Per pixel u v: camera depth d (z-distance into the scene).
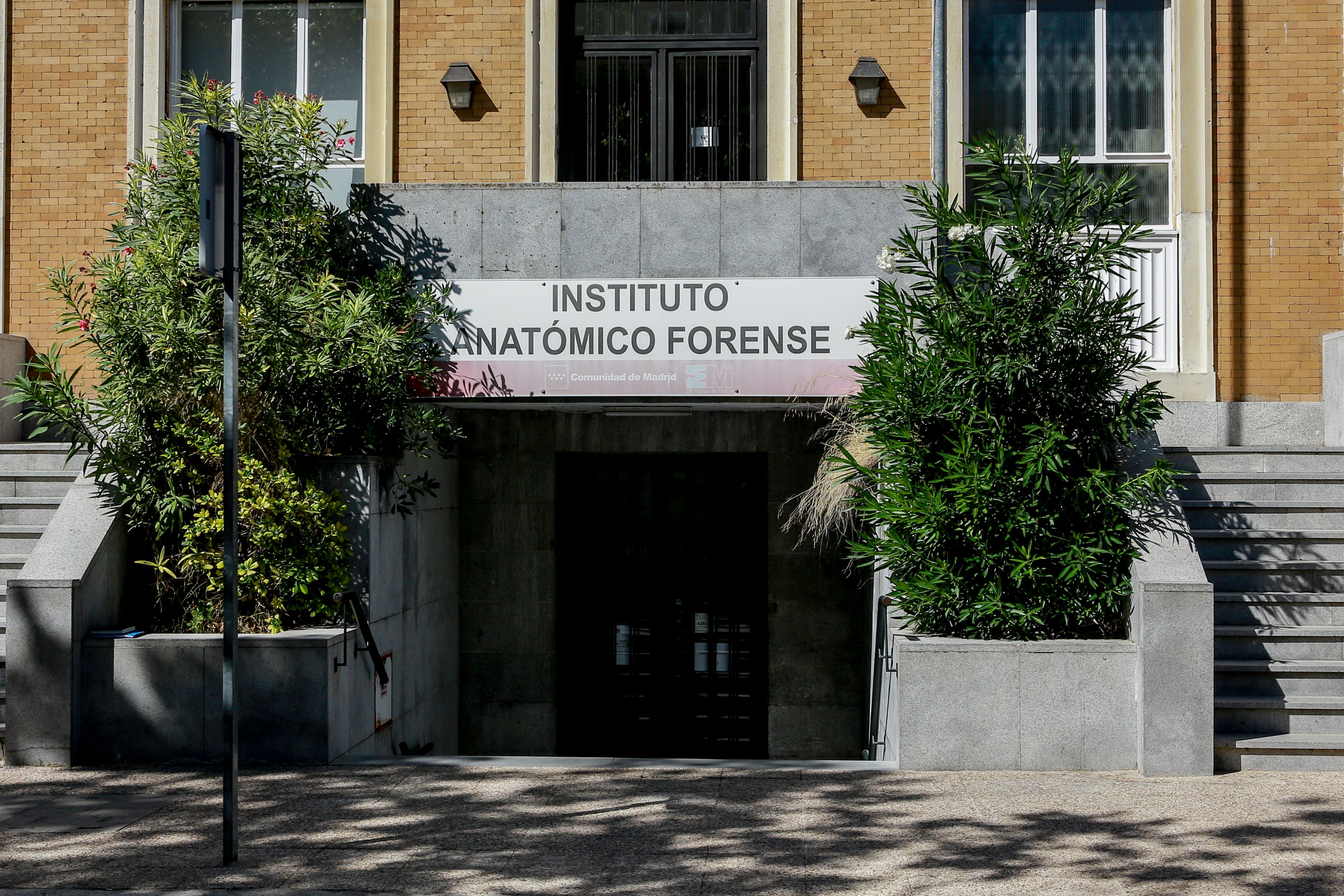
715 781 7.58
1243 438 12.07
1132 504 8.08
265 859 6.04
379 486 9.28
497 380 9.98
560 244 10.04
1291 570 8.76
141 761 8.07
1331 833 6.35
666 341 9.95
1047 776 7.62
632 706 12.63
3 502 9.77
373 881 5.71
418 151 12.43
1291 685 8.09
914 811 6.84
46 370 9.42
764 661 12.45
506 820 6.72
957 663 7.82
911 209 9.92
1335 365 11.45
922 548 8.25
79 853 6.14
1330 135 12.14
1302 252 12.16
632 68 12.69
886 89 12.23
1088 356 8.12
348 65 12.98
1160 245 12.29
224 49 13.00
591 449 12.40
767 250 9.97
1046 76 12.62
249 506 8.30
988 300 8.09
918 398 8.18
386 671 9.49
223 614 7.11
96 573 8.25
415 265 10.08
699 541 12.62
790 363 9.90
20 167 12.70
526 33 12.38
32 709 7.93
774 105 12.30
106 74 12.67
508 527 12.42
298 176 9.74
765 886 5.63
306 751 8.06
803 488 12.24
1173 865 5.87
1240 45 12.23
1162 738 7.56
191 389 8.46
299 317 8.80
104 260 9.10
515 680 12.41
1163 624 7.56
